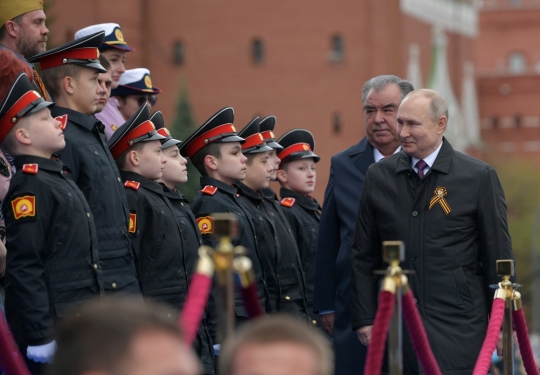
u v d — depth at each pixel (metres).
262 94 155.38
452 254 20.94
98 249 19.16
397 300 15.76
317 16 153.88
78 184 19.67
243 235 23.86
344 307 24.66
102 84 23.23
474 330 20.70
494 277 20.78
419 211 21.16
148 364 7.95
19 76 18.48
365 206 21.83
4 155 20.05
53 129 18.36
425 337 16.56
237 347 8.76
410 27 161.88
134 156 21.88
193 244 22.14
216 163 24.78
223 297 12.35
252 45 155.62
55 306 17.61
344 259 24.86
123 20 146.38
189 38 156.12
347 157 25.83
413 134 21.17
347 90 153.25
